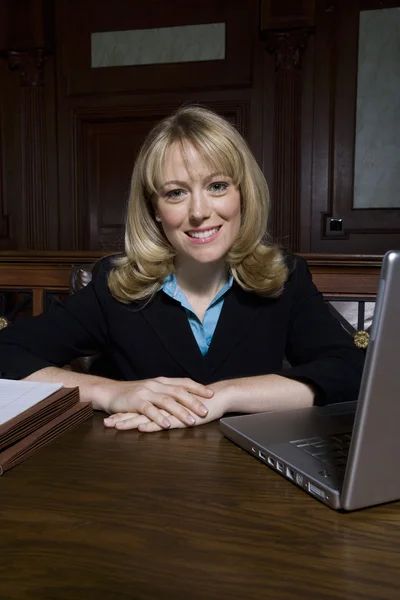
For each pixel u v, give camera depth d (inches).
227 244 51.5
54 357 54.5
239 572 20.7
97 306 56.5
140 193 52.9
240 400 41.7
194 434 37.3
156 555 21.8
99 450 34.1
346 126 177.9
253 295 55.7
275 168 180.7
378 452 24.7
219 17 183.3
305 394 43.3
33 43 190.9
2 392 39.2
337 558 21.7
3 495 27.5
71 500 27.0
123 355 56.2
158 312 53.8
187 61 187.3
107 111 194.2
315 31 175.8
